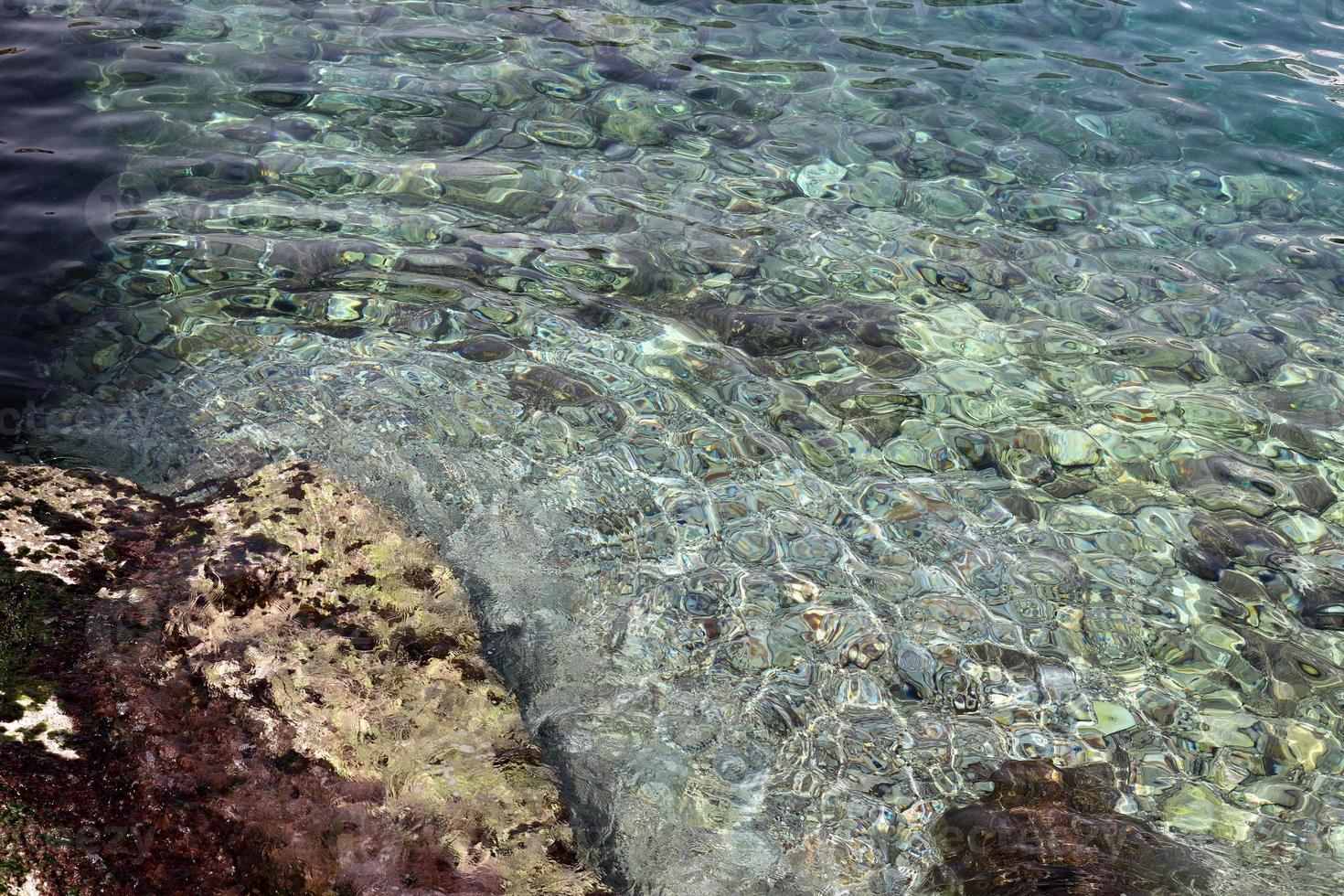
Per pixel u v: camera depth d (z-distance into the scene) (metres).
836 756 2.96
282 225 4.85
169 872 2.22
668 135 5.85
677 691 3.10
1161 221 5.46
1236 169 5.91
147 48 6.04
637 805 2.76
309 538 3.23
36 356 4.00
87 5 6.41
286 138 5.43
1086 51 7.08
